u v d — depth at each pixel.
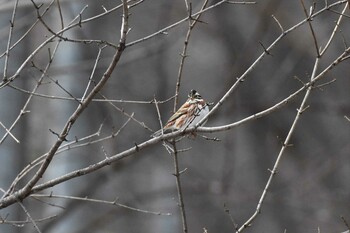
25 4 12.69
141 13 20.05
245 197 17.75
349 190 19.84
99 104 17.64
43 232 14.77
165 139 7.91
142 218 17.80
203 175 19.39
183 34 18.11
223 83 19.50
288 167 20.50
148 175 18.80
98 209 17.20
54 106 14.73
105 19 19.05
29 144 14.57
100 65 16.94
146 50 17.48
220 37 20.56
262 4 19.27
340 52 20.52
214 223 18.98
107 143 16.72
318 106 20.17
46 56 15.24
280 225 19.14
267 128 20.89
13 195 7.91
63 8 15.43
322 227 18.62
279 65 20.81
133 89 19.33
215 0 20.45
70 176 7.93
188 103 9.45
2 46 15.32
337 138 21.27
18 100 14.68
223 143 20.25
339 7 19.72
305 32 19.88
